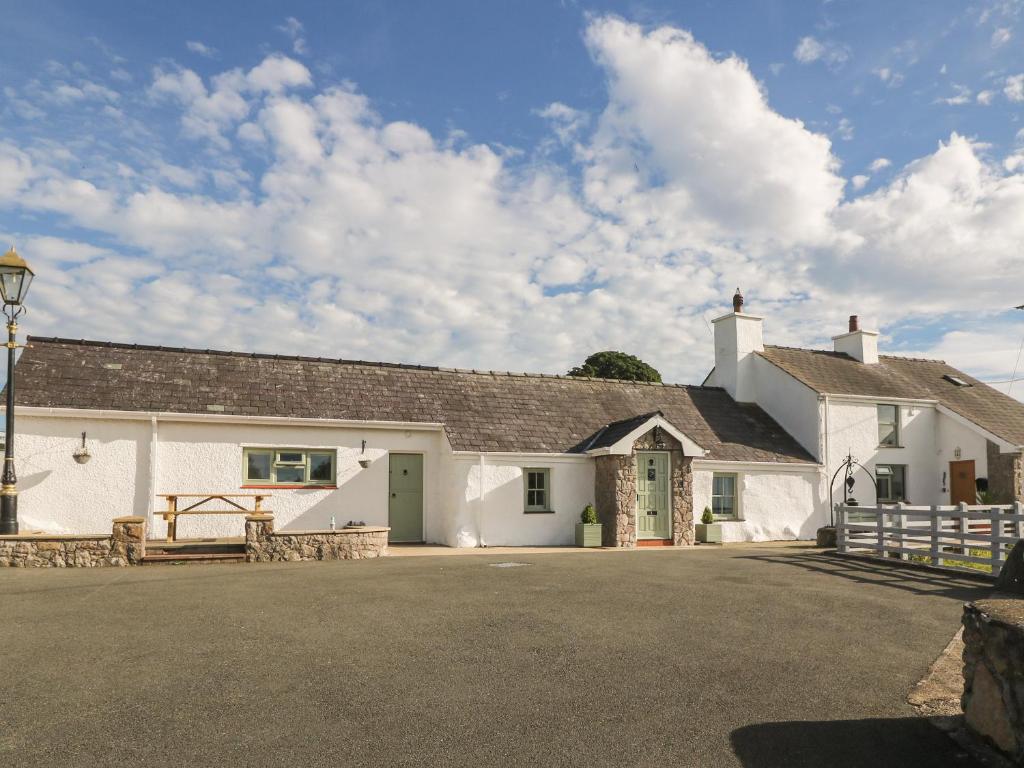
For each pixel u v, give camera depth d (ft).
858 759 14.99
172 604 29.09
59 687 18.67
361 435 58.95
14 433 49.90
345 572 38.96
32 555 41.01
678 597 31.91
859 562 45.60
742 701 18.26
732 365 82.48
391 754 14.84
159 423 53.42
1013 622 14.79
